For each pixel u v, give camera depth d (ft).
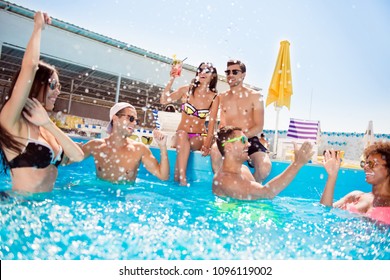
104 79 32.35
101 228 4.05
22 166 5.16
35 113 4.82
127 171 7.96
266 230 4.60
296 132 16.52
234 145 7.03
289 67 17.48
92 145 8.14
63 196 5.77
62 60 27.09
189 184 8.85
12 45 24.63
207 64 10.48
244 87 9.93
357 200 6.45
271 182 6.55
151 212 5.18
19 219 4.08
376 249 4.02
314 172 8.54
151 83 31.71
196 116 10.62
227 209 5.89
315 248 3.96
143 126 31.07
